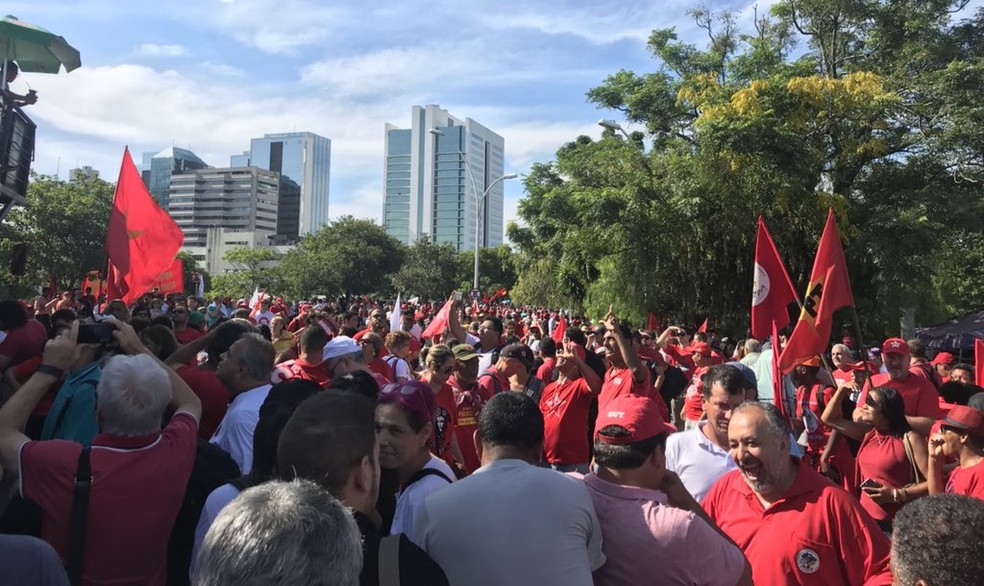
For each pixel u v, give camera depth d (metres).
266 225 176.75
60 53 8.51
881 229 20.66
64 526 2.84
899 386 6.58
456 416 5.77
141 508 2.93
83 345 3.91
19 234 38.09
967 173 22.72
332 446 2.34
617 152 26.06
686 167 22.61
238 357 4.40
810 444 6.43
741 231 21.56
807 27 26.02
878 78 22.03
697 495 3.96
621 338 5.93
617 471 2.82
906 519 1.86
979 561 1.69
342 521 1.72
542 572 2.42
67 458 2.88
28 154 8.62
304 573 1.54
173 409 3.53
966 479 3.88
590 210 22.86
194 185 172.88
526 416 2.90
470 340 11.55
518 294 41.38
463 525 2.50
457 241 150.00
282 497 1.71
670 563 2.61
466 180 151.38
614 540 2.72
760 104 21.62
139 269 8.41
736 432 3.09
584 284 28.84
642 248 22.59
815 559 2.92
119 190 8.34
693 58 27.62
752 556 3.11
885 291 22.39
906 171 22.50
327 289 60.91
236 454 3.96
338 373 5.49
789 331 21.31
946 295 29.83
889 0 24.42
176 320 9.80
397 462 3.18
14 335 6.42
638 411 2.86
